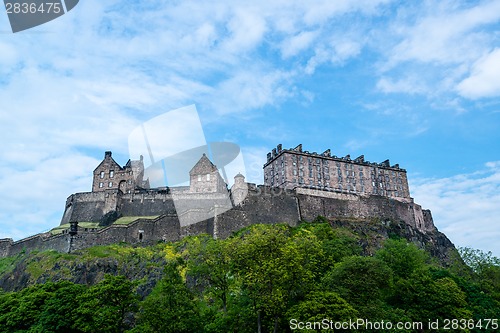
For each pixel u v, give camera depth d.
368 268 67.69
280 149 149.00
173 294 60.12
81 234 102.50
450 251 137.12
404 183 160.62
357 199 134.62
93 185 133.00
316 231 103.88
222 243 74.69
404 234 131.88
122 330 69.75
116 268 90.31
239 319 58.19
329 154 152.62
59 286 68.44
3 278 96.69
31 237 111.12
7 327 60.72
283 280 56.38
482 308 75.00
